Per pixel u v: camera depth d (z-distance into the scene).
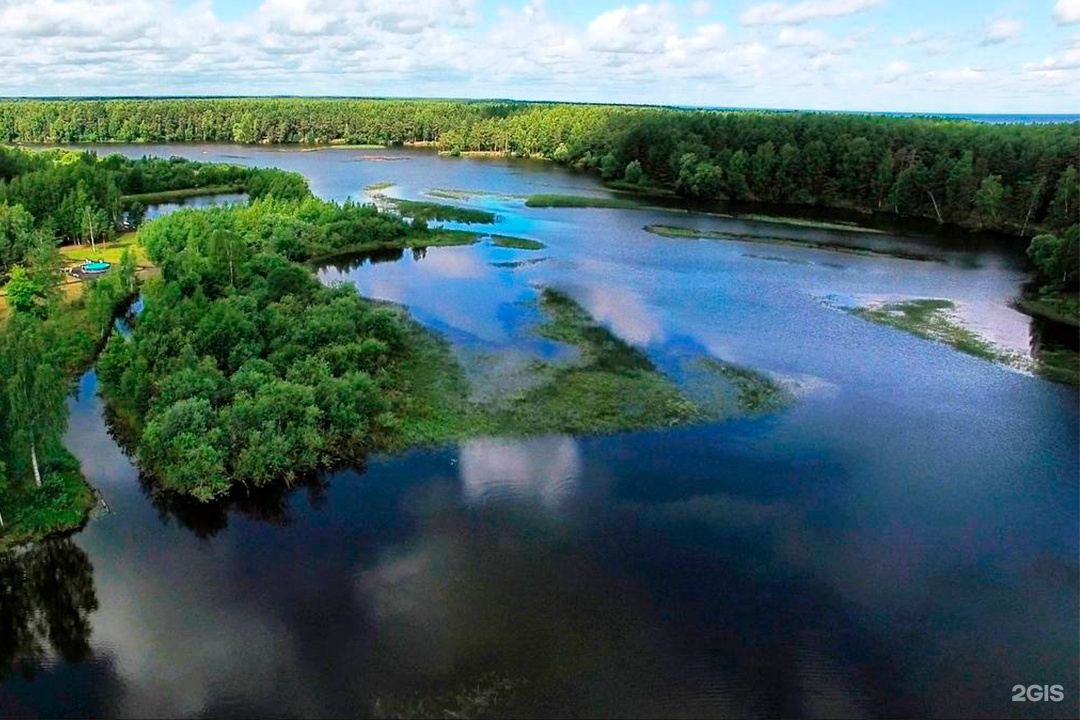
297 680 31.86
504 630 34.34
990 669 33.12
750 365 63.62
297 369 55.16
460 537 40.81
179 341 57.09
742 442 51.16
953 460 49.81
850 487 46.38
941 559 40.03
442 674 32.06
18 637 34.66
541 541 40.53
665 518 42.72
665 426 52.88
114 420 53.25
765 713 30.72
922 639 34.62
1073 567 39.59
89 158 147.75
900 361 65.88
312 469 46.66
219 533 41.47
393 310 75.00
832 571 38.81
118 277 79.06
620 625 34.78
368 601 36.12
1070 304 79.88
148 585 37.38
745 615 35.66
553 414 53.91
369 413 51.59
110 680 32.16
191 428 45.16
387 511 43.12
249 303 65.19
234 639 33.94
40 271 75.69
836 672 32.72
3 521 40.44
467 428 51.81
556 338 68.31
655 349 66.44
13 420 40.84
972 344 70.06
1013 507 44.78
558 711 30.52
